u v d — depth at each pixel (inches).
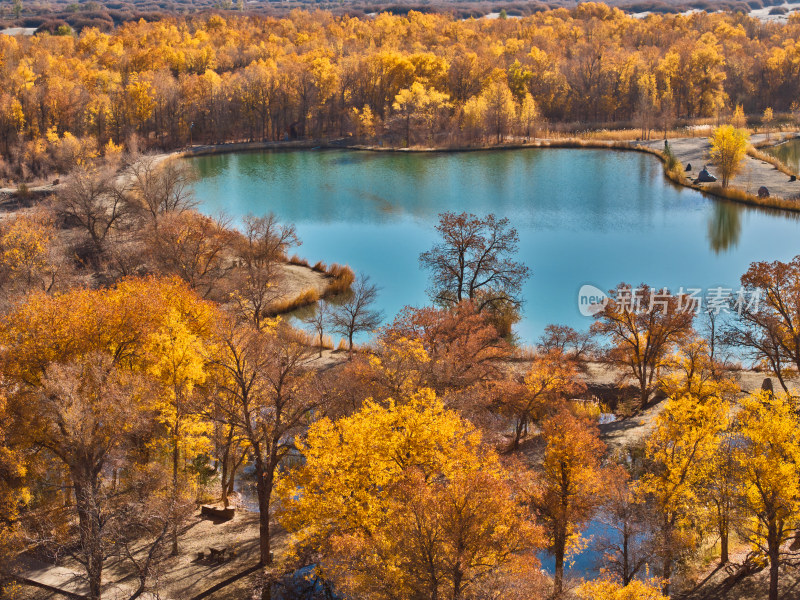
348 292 3248.0
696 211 4276.6
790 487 1321.4
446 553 1113.4
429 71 7810.0
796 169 5132.9
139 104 6530.5
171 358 1667.1
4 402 1497.3
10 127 5935.0
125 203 3627.0
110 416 1487.5
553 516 1481.3
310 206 4645.7
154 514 1440.7
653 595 1187.9
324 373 2300.7
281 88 7239.2
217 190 5088.6
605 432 2100.1
